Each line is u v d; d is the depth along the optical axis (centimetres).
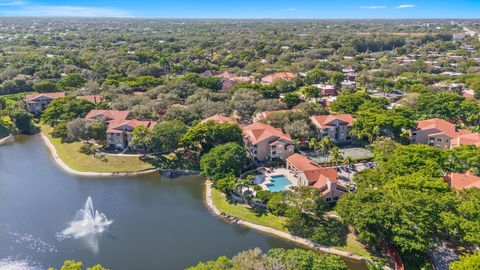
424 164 9350
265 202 9312
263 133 12100
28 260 7569
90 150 12750
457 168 9962
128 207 9681
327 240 7981
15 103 17162
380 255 7488
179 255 7738
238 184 9481
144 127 12356
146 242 8175
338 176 10412
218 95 17138
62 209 9556
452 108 15125
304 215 8750
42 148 13838
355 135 13562
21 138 14925
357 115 14125
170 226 8781
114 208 9644
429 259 7225
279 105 15575
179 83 18712
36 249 7925
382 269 6631
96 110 14638
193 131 11819
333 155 11206
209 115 14925
